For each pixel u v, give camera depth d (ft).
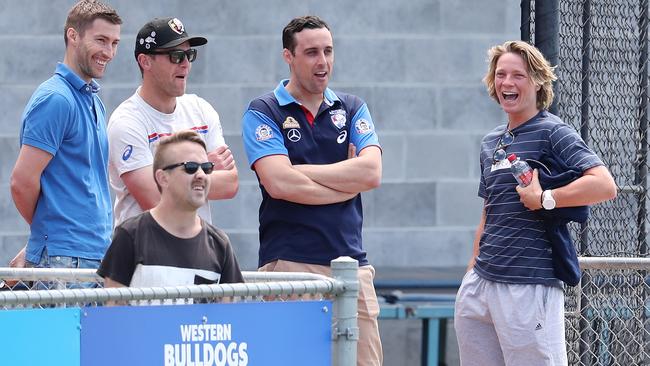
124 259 51.60
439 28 118.42
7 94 114.32
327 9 117.19
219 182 65.62
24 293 43.68
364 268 65.00
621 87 74.13
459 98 118.93
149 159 65.16
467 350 61.77
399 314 99.30
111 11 62.49
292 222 63.98
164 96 65.57
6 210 114.32
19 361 43.55
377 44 117.70
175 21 65.16
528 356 59.00
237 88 116.26
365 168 64.18
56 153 60.75
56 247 60.49
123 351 45.80
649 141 78.74
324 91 66.18
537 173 57.98
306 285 49.90
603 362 69.67
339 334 50.98
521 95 59.57
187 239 52.13
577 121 73.10
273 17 116.67
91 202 61.82
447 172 119.14
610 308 69.77
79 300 44.78
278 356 49.34
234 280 53.47
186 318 47.09
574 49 72.43
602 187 57.21
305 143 64.80
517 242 59.00
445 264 119.55
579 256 71.51
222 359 47.88
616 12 82.07
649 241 99.86
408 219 118.83
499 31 119.44
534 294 58.65
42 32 114.83
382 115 118.01
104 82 114.42
